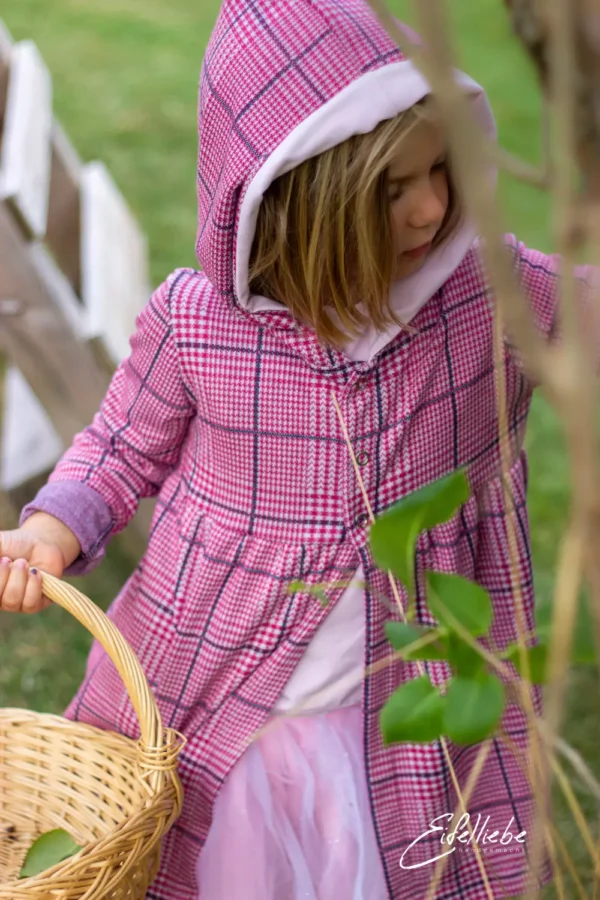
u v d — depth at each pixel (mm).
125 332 2025
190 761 1114
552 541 2180
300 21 882
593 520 407
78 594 975
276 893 1128
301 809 1127
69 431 1848
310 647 1081
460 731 552
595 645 516
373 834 1139
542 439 2545
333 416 1016
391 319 968
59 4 5898
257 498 1054
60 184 2311
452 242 988
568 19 345
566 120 353
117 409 1137
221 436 1052
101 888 845
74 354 1799
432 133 885
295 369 1011
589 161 391
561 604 452
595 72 374
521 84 4434
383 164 871
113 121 4367
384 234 910
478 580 1145
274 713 1111
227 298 991
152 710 923
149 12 5852
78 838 1030
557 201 372
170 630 1101
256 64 893
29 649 1961
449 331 1037
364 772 1143
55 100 4586
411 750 1101
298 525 1045
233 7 920
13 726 1106
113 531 1134
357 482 1034
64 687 1870
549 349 405
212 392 1036
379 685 1083
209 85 938
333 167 892
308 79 874
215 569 1072
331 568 1047
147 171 3918
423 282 993
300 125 864
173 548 1111
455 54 374
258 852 1109
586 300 597
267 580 1054
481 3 4711
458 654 577
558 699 464
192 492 1104
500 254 377
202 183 988
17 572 983
